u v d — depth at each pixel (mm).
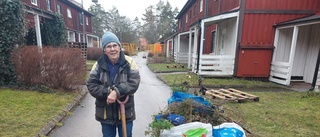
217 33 11711
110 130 2186
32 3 15086
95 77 2025
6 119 3383
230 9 9359
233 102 5008
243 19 7762
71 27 22062
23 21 6094
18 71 5629
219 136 2311
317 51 7691
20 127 3113
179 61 16797
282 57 8195
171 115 2576
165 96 5828
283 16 7746
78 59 5996
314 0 7629
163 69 12414
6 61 5672
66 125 3541
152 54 27328
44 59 5539
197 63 9289
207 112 2740
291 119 3789
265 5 7668
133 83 2043
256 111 4250
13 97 4715
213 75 8492
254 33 7871
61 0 19734
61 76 5645
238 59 8117
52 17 8977
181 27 23422
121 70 2033
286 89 6852
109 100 1910
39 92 5375
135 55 32875
